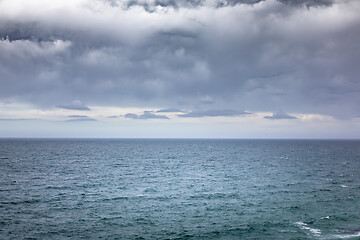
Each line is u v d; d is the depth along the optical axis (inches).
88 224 1384.1
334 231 1290.6
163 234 1263.5
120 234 1261.1
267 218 1480.1
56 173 2962.6
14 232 1262.3
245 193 2053.4
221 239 1208.2
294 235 1244.5
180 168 3499.0
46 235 1236.5
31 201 1788.9
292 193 2049.7
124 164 3885.3
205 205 1732.3
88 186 2288.4
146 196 1961.1
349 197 1920.5
